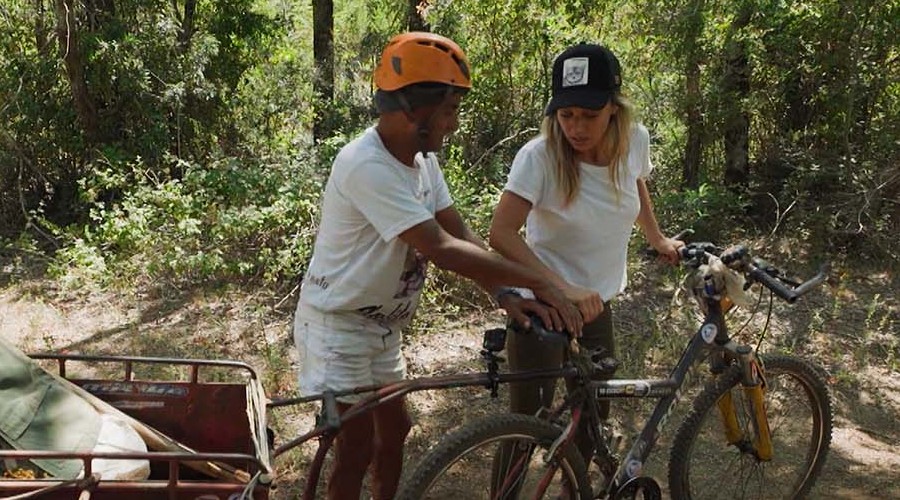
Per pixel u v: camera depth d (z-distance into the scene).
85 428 2.97
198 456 2.57
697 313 6.21
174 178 8.70
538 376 3.08
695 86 7.96
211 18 9.50
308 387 3.17
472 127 9.10
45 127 8.64
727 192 7.81
